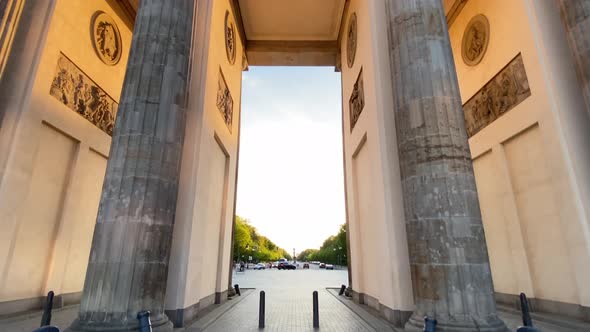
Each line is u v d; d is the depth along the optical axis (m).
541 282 13.55
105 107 19.23
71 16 16.06
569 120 11.86
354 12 18.98
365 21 15.81
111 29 19.70
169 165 9.78
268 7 23.19
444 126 9.49
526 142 14.38
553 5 13.14
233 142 20.23
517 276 14.80
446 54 10.33
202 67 13.52
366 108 15.32
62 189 15.85
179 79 10.64
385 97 12.98
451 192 8.92
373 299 14.32
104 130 19.09
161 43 10.47
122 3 20.42
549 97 12.50
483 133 17.36
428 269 8.70
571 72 12.22
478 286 8.20
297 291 22.58
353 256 18.56
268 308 14.95
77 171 16.61
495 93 16.30
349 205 19.98
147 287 8.49
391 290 11.13
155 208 9.12
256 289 24.06
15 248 12.99
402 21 11.03
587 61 10.37
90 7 17.62
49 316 8.64
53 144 15.22
